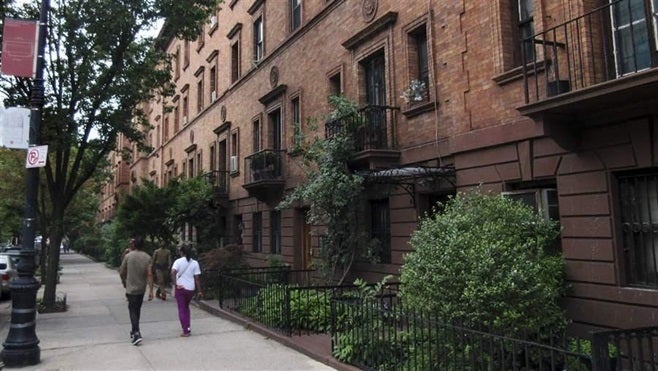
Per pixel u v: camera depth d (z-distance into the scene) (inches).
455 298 242.7
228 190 877.8
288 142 662.5
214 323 458.0
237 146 856.3
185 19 602.5
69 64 558.9
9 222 1272.1
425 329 253.9
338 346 302.5
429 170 382.3
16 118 328.8
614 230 273.6
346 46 521.3
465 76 374.0
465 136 367.6
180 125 1268.5
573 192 293.7
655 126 256.2
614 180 278.4
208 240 820.6
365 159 434.6
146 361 321.1
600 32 290.7
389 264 454.0
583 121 285.3
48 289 560.1
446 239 258.7
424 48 435.8
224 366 304.7
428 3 415.5
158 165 1504.7
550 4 314.2
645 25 270.8
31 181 331.9
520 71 325.4
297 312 385.7
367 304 285.3
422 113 418.0
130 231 810.8
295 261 629.9
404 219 430.9
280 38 702.5
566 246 295.7
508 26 346.3
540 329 247.4
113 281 946.7
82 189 1392.7
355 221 455.8
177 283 405.1
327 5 569.0
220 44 978.7
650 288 261.7
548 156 309.6
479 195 301.0
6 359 310.0
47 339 395.9
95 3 546.0
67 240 2815.0
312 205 463.2
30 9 530.0
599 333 172.9
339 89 564.1
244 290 485.1
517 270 238.1
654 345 240.4
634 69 256.2
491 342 211.0
